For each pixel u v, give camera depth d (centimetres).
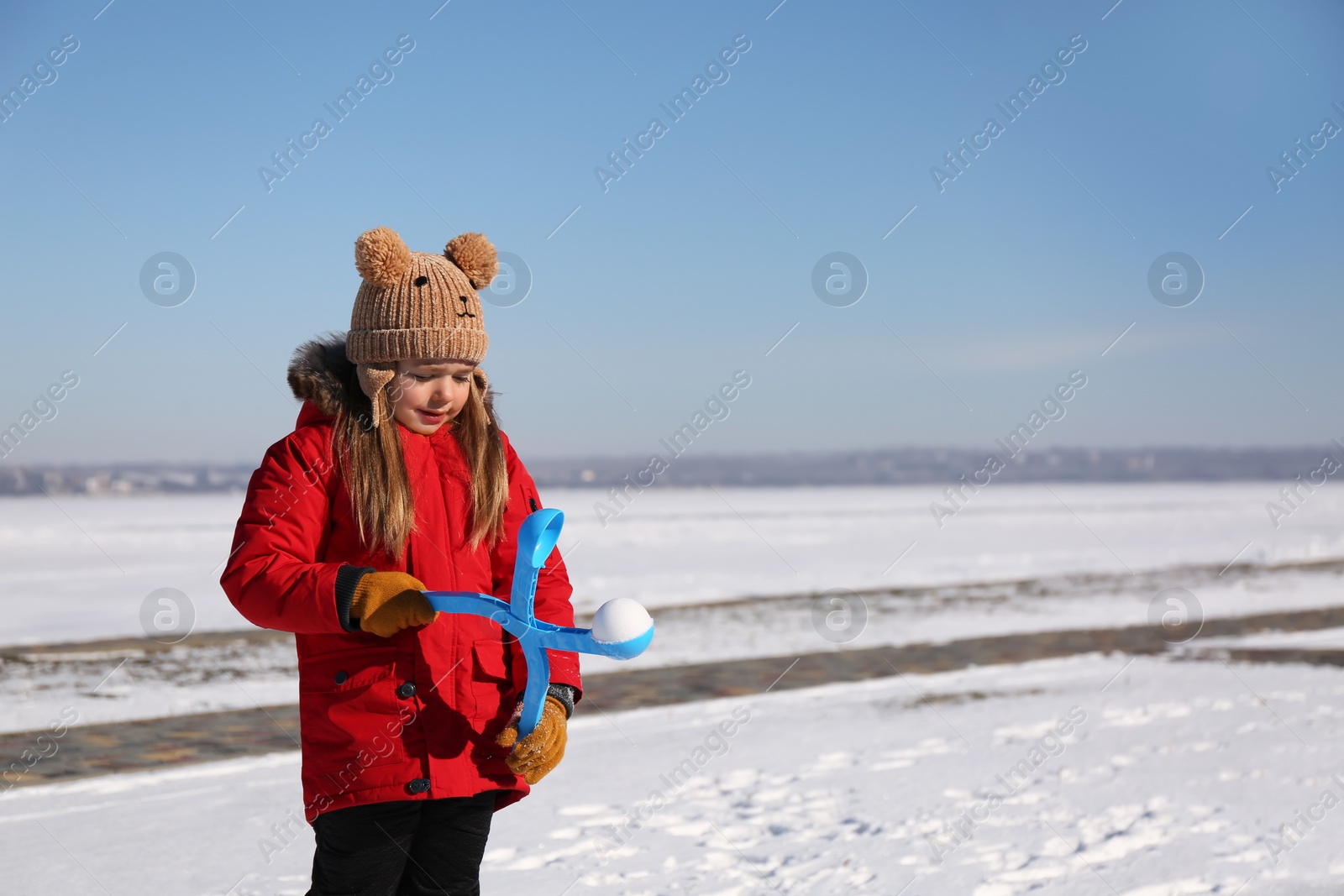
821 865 369
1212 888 343
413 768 191
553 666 211
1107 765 510
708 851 387
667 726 628
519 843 396
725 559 1911
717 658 895
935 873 359
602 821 426
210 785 495
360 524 197
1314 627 1064
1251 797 450
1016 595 1363
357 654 194
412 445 210
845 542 2361
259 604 185
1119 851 381
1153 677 777
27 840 407
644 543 2320
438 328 200
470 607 187
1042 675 796
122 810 450
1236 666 827
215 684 776
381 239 199
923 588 1445
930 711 663
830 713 664
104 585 1420
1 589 1375
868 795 464
